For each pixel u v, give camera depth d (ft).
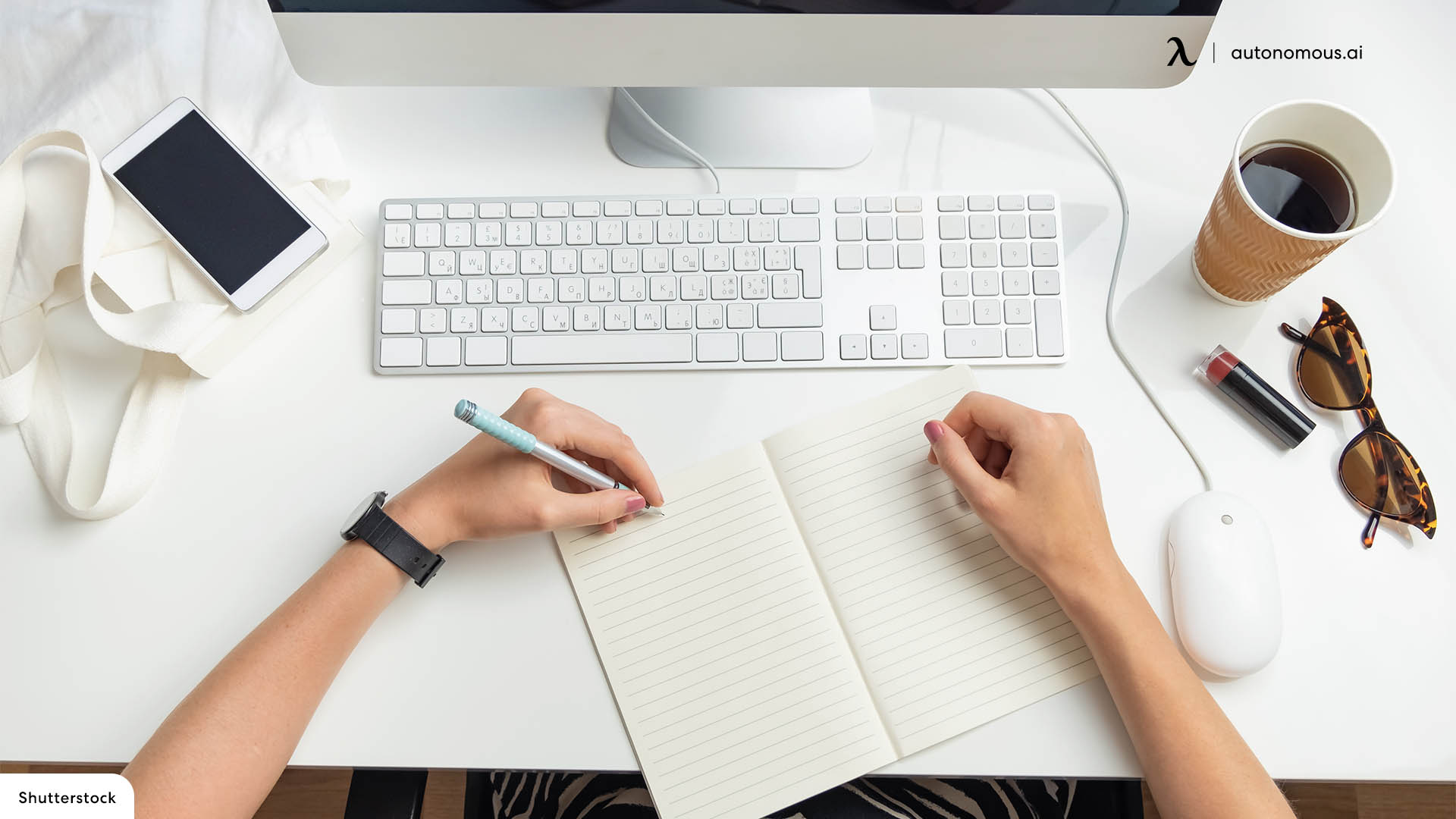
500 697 2.07
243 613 2.13
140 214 2.19
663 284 2.27
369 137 2.46
